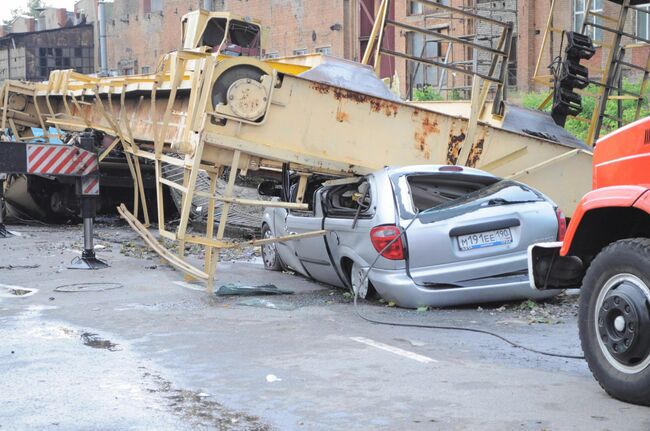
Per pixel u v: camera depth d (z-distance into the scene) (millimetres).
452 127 12242
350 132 11586
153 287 11484
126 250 15578
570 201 13453
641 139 5750
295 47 44719
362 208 10289
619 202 5719
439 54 35531
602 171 6066
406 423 5574
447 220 9461
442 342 8000
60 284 11844
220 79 10844
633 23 26953
